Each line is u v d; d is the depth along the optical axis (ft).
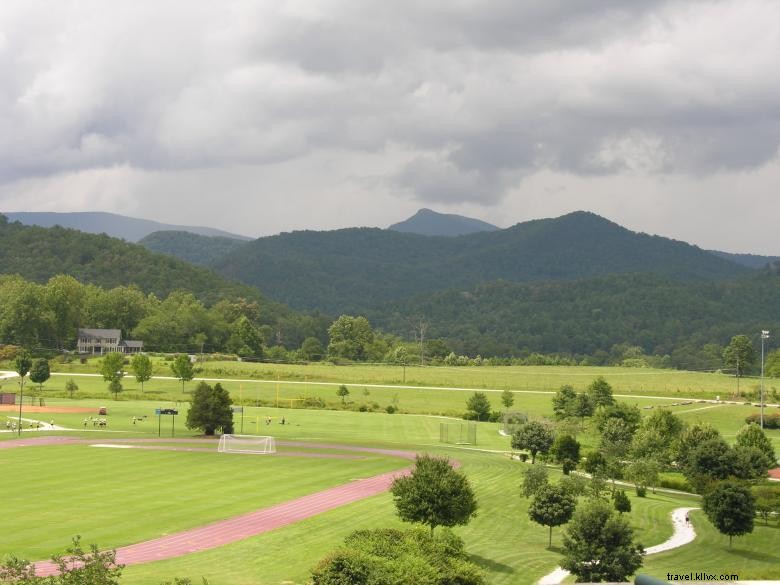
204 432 478.59
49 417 526.16
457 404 652.48
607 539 206.18
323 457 392.06
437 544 172.24
